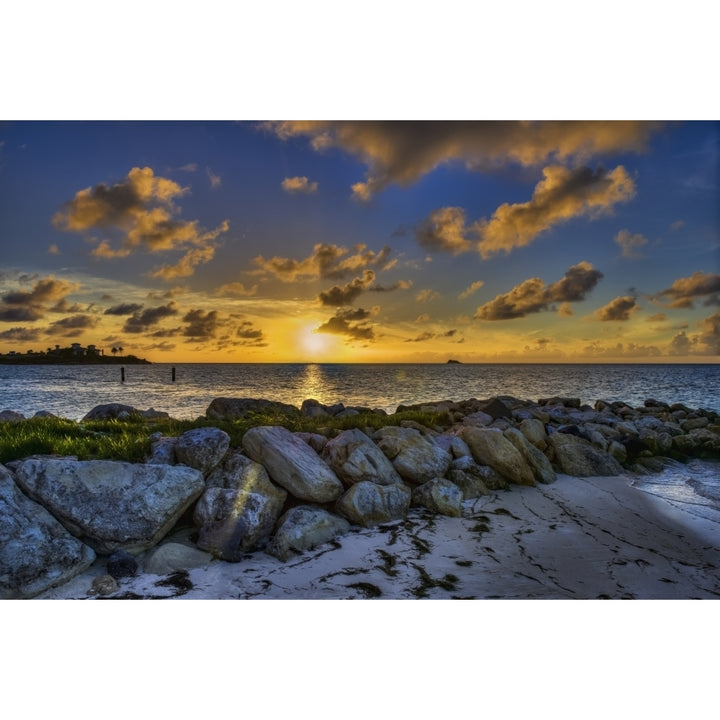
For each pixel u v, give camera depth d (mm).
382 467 7445
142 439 7281
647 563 5691
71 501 5266
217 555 5480
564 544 6164
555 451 9953
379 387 46812
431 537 6246
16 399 31750
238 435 8617
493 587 5062
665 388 48781
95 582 4867
